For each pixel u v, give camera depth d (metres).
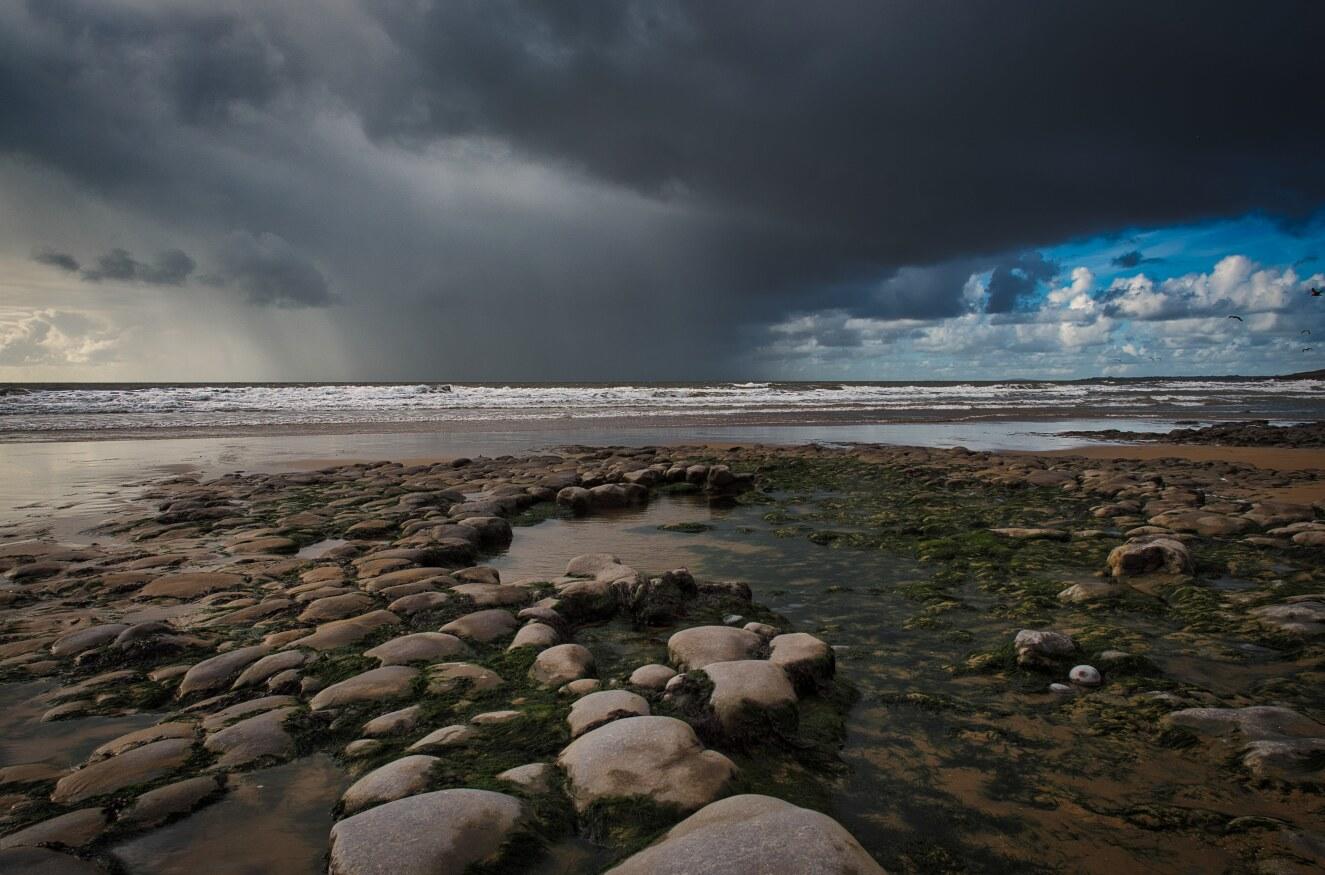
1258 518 9.62
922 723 4.23
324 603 6.04
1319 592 6.55
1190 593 6.53
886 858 2.98
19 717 4.28
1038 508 11.38
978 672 5.00
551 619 5.66
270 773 3.58
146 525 9.84
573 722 3.85
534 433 25.53
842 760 3.79
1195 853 3.01
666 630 5.84
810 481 14.53
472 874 2.66
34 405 33.88
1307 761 3.60
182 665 5.02
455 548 8.02
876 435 25.77
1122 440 24.61
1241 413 39.00
